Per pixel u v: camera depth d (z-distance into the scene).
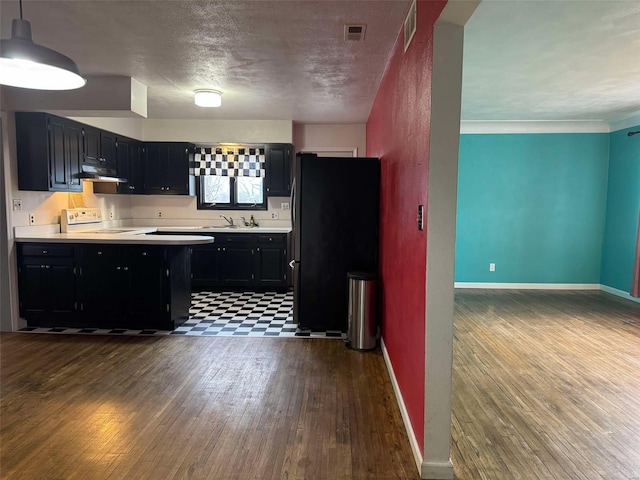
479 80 3.96
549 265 6.34
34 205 4.38
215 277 5.97
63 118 4.34
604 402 2.75
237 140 6.08
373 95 4.49
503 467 2.07
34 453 2.13
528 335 4.14
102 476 1.96
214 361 3.38
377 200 4.04
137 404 2.65
